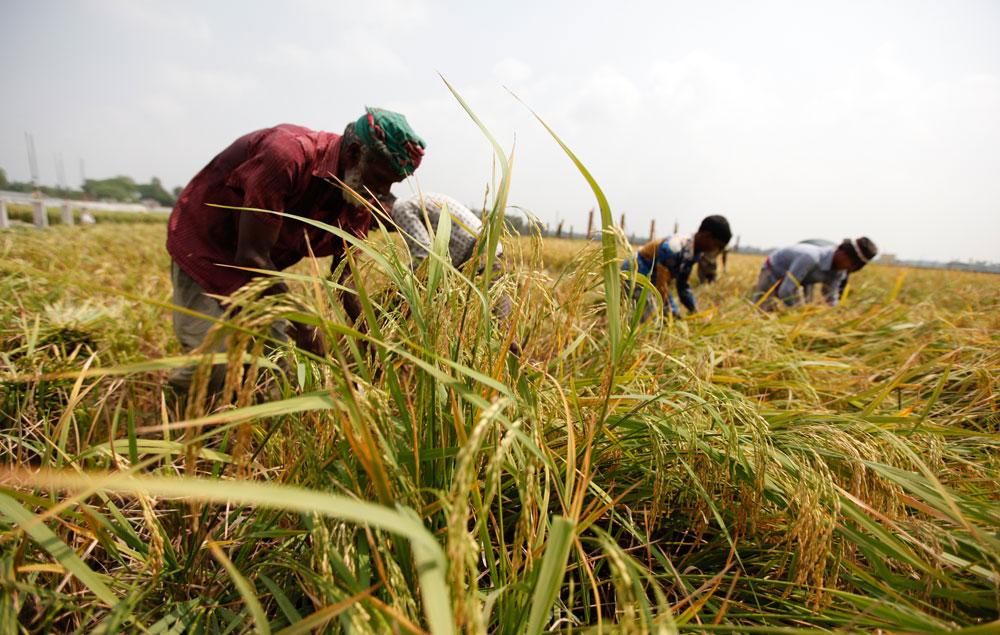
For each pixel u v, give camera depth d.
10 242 4.82
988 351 2.59
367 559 0.87
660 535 1.46
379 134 1.93
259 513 1.16
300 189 2.04
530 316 1.29
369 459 0.76
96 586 0.84
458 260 2.52
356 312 1.66
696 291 6.88
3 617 0.84
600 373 1.81
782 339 3.52
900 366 2.78
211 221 2.11
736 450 1.24
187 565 1.05
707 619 1.11
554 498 1.38
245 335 0.74
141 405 2.36
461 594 0.59
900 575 1.14
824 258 5.24
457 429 0.92
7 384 1.75
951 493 1.25
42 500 0.98
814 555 1.03
